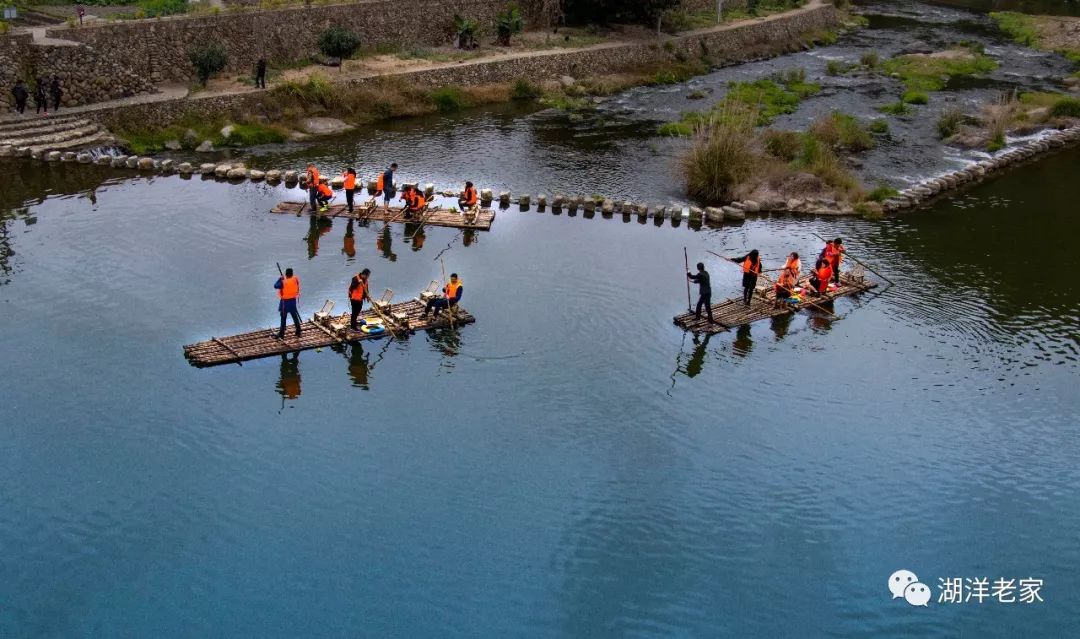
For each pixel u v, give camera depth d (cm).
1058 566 2062
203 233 3538
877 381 2711
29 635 1817
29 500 2141
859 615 1927
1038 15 8944
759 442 2430
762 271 3148
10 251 3319
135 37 4859
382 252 3419
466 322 2916
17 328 2805
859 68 6700
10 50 4447
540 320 2959
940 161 4731
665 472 2308
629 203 3906
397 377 2631
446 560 2025
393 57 5791
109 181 4069
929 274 3422
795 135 4672
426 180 4244
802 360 2806
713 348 2853
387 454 2328
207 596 1916
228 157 4491
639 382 2662
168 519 2105
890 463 2366
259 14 5353
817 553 2078
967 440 2458
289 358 2697
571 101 5656
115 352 2695
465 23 6062
